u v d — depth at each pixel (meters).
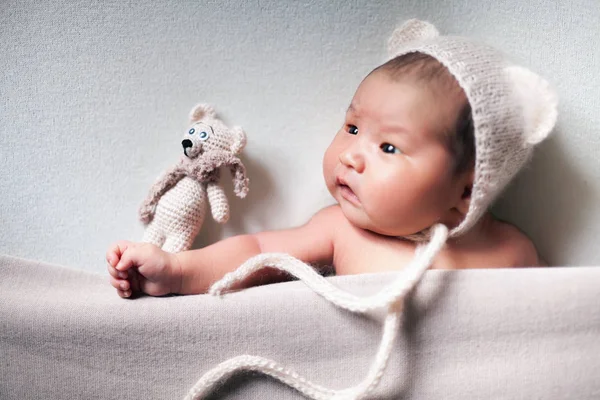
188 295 0.80
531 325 0.76
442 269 0.82
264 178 0.99
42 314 0.76
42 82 0.92
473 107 0.77
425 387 0.76
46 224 0.96
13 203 0.95
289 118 0.98
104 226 0.96
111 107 0.94
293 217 1.00
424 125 0.79
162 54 0.94
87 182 0.95
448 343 0.76
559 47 0.95
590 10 0.94
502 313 0.76
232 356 0.76
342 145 0.86
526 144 0.81
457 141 0.80
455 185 0.83
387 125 0.80
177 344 0.76
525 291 0.76
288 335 0.76
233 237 0.89
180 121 0.96
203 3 0.93
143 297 0.79
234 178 0.92
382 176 0.80
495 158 0.79
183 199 0.89
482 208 0.83
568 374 0.76
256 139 0.98
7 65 0.91
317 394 0.75
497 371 0.76
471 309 0.76
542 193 0.99
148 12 0.92
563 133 0.97
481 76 0.78
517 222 1.00
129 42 0.93
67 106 0.93
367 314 0.76
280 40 0.96
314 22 0.96
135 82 0.94
